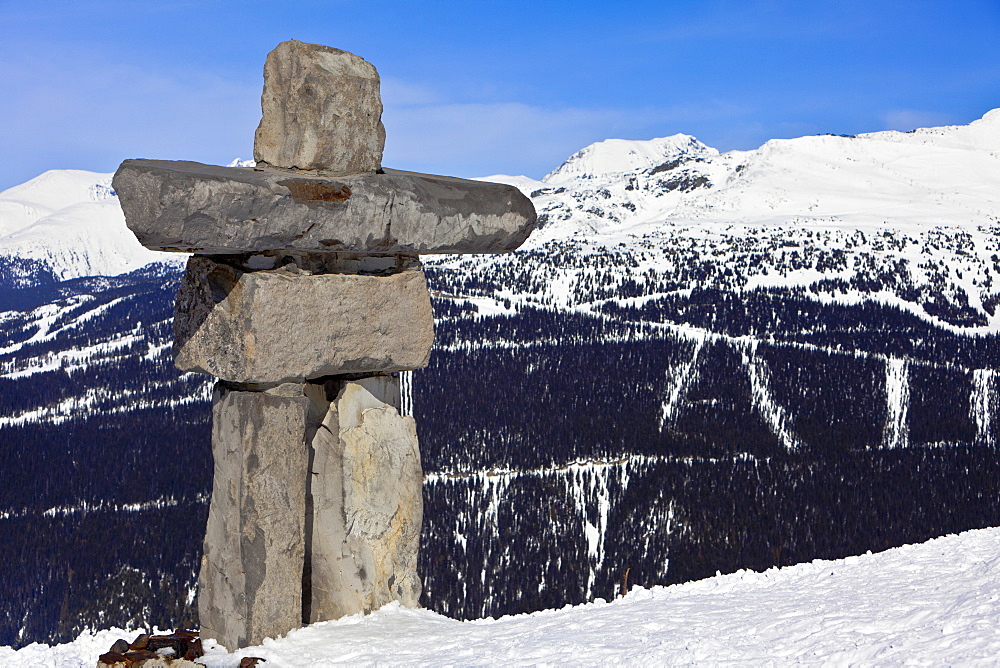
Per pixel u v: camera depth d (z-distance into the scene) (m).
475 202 11.16
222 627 10.58
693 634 10.14
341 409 11.42
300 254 10.28
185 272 10.35
